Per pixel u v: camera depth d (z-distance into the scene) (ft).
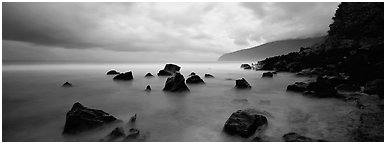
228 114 36.88
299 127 29.01
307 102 42.88
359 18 99.71
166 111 39.11
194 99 49.24
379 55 61.57
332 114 34.14
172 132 28.63
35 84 75.41
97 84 75.82
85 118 28.37
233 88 62.95
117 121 31.14
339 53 87.76
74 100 48.65
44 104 44.55
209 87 66.39
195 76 72.23
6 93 57.06
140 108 41.32
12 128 30.45
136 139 25.79
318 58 93.81
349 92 47.21
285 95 51.19
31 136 27.55
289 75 94.68
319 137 25.36
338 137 25.00
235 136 25.80
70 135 27.32
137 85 73.10
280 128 28.73
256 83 74.69
